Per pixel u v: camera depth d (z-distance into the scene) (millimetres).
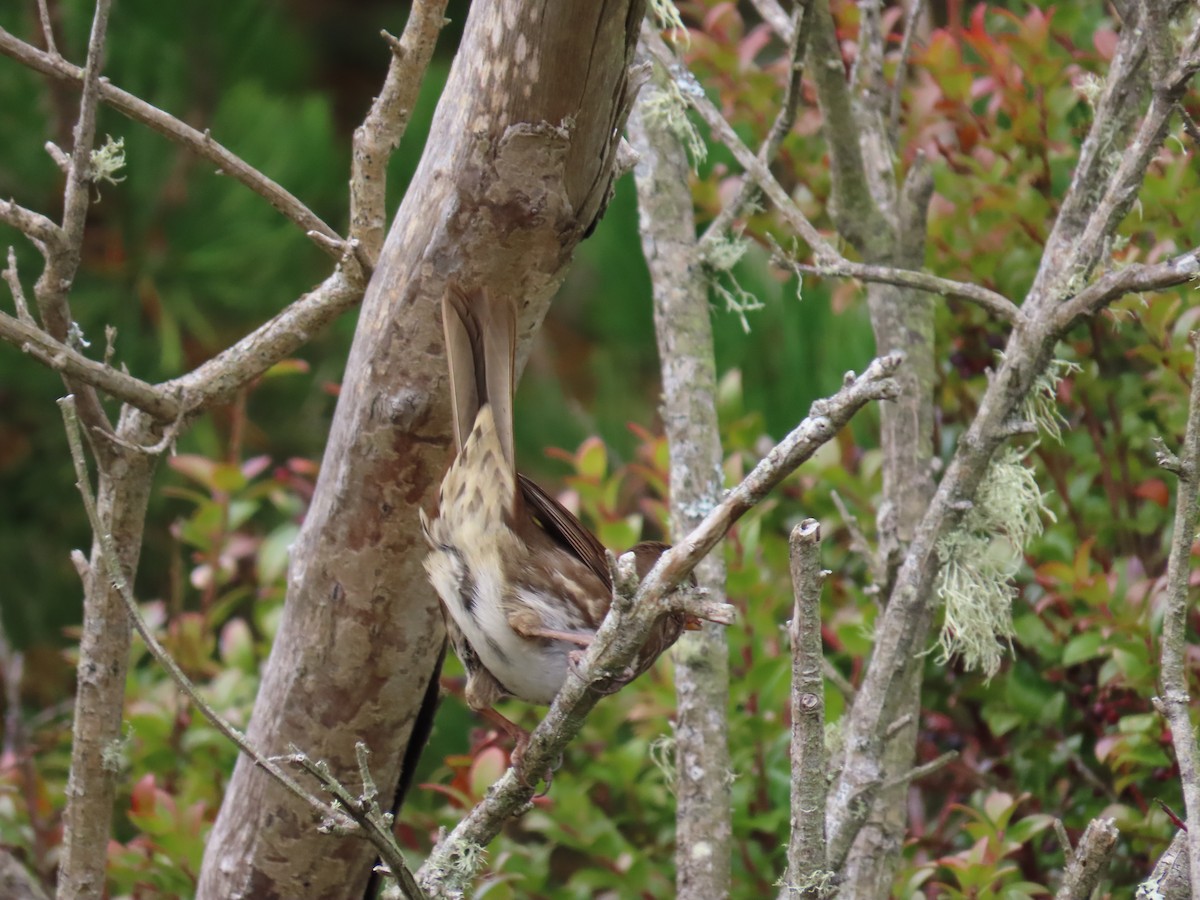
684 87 7250
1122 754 7148
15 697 8891
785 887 4562
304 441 12164
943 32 8523
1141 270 5590
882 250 7477
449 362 5523
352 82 14812
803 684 4375
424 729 6613
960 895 6914
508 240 5605
